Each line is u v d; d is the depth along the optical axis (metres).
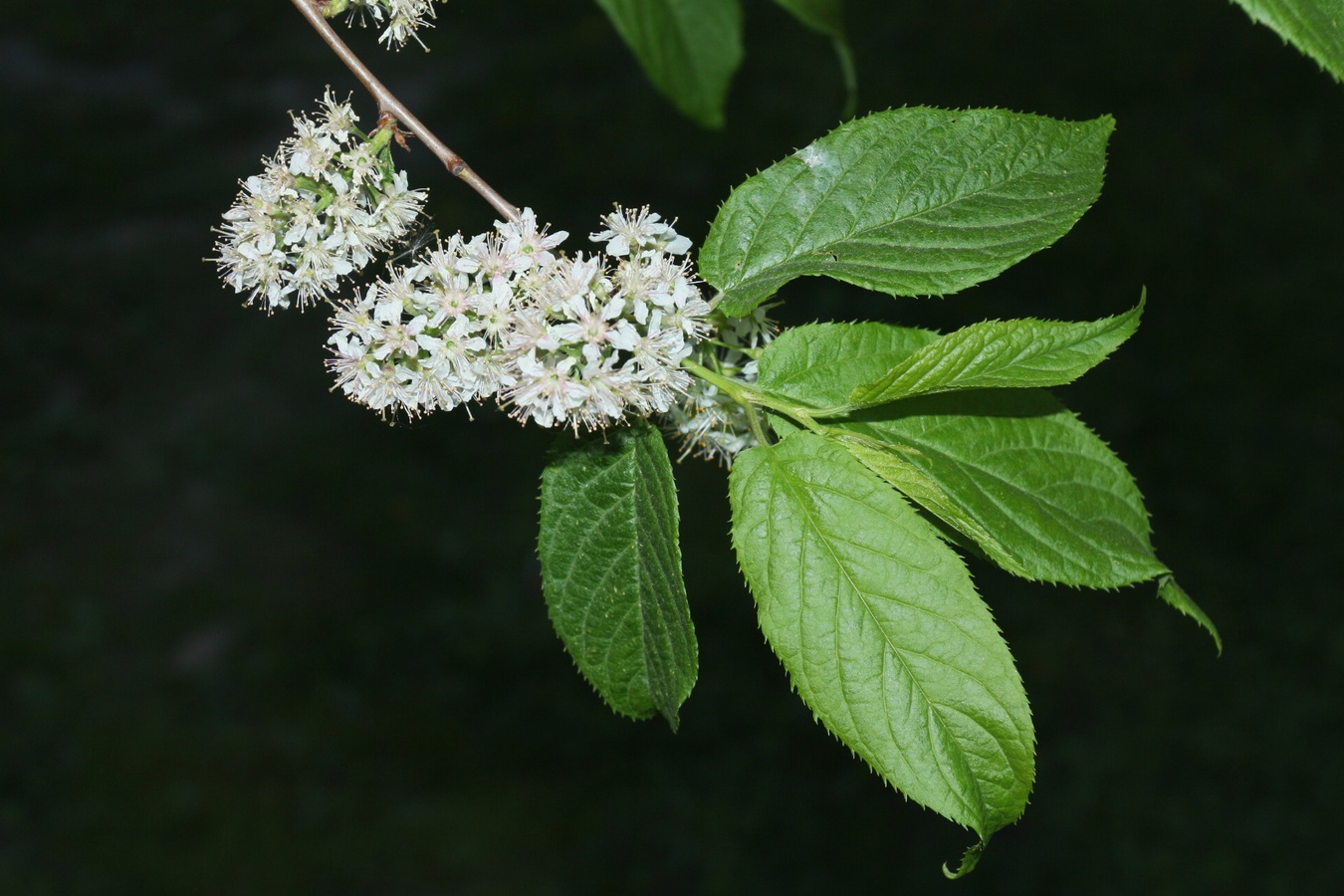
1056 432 0.83
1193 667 1.91
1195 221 2.59
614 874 1.76
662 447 0.82
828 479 0.79
